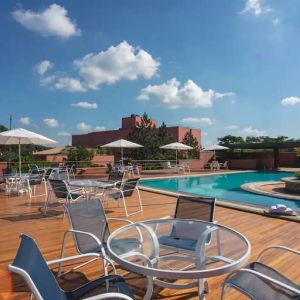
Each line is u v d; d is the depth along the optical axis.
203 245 2.78
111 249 2.70
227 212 6.97
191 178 17.92
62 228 5.51
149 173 19.20
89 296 2.25
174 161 22.11
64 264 3.80
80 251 3.22
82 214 3.51
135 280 3.39
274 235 5.16
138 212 7.05
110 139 35.00
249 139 47.50
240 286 2.29
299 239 4.94
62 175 9.28
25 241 2.10
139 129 24.38
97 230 3.57
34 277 1.88
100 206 3.73
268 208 7.19
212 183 16.11
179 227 3.50
